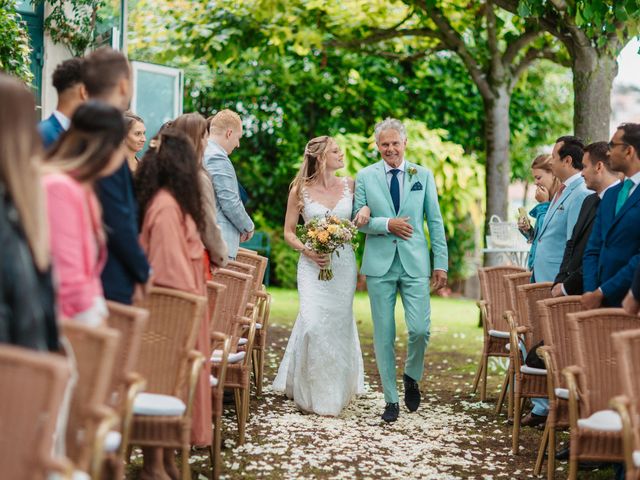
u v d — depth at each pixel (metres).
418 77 14.09
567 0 7.21
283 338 8.45
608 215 4.03
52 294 2.11
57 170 2.47
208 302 3.93
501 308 6.11
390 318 5.28
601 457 3.36
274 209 14.51
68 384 2.20
